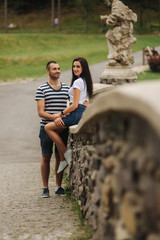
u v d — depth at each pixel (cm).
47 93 665
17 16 9112
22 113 1880
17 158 1113
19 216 547
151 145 210
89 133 446
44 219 527
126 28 1098
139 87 222
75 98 625
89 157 446
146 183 217
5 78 3066
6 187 746
